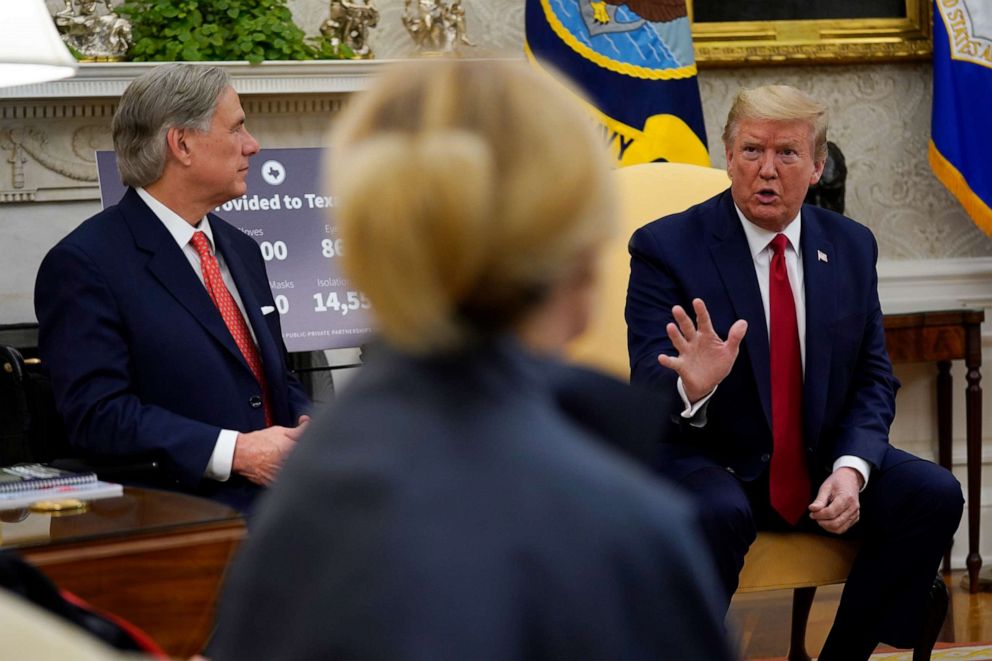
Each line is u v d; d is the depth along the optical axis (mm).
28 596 1327
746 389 2914
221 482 2668
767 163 2908
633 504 757
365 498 734
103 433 2625
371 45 4449
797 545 2865
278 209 3729
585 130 832
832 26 4695
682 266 2990
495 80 827
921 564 2785
